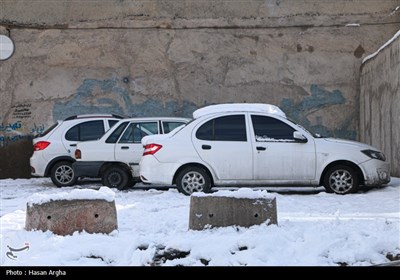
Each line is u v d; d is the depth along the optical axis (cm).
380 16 1678
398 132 1262
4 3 1714
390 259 589
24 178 1686
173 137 1095
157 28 1711
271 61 1697
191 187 1079
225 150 1076
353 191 1074
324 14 1691
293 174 1072
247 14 1705
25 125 1706
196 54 1706
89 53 1714
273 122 1096
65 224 667
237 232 670
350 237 638
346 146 1084
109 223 674
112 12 1717
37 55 1714
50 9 1719
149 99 1708
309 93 1688
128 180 1263
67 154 1375
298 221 746
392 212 838
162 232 700
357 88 1681
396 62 1277
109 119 1413
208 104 1700
